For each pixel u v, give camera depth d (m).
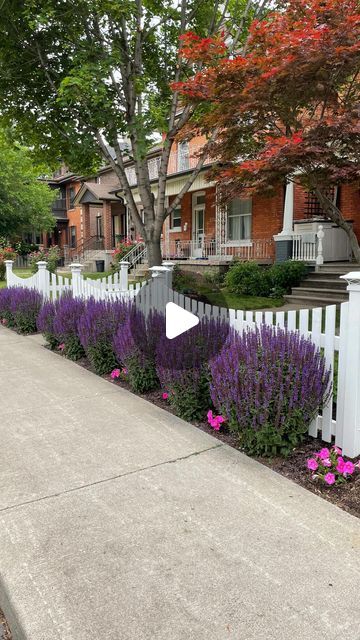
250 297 10.54
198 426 4.00
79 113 7.93
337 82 5.30
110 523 2.59
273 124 5.82
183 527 2.55
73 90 6.53
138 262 16.33
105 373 5.66
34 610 1.97
